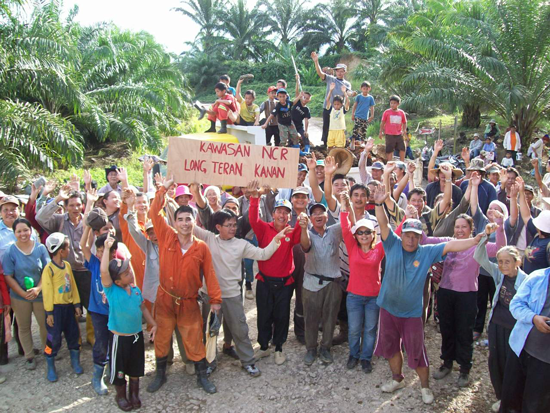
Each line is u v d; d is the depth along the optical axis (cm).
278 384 528
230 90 1251
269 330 570
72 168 1471
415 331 481
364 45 5266
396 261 473
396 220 592
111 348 471
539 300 404
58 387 520
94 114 1678
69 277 535
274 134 1173
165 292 499
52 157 1440
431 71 1945
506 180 713
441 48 1945
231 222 524
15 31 1458
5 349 566
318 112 3484
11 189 1275
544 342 397
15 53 1431
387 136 1173
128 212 537
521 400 427
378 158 1178
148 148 1867
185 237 499
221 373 550
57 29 1566
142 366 479
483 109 2242
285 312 557
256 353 584
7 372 552
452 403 489
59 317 525
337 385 524
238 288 536
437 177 767
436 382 525
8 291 549
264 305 559
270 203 676
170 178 509
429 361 566
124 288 465
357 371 547
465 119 2283
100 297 504
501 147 1917
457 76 1917
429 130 1841
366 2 5306
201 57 4916
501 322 450
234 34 5394
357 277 534
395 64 2331
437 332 636
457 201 714
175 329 523
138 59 2142
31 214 664
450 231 593
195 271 494
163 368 517
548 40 1797
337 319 621
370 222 524
